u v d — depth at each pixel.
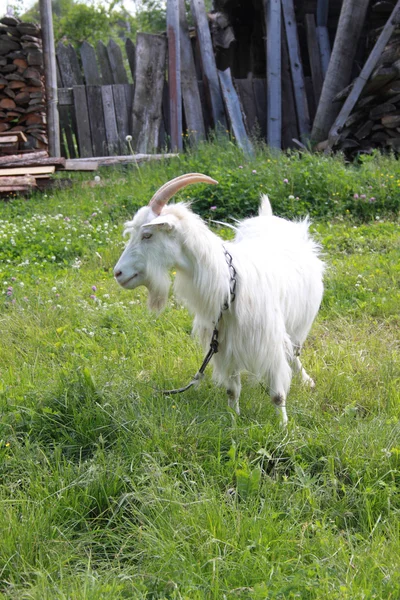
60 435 3.75
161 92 11.81
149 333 5.22
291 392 4.36
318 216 7.89
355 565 2.75
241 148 10.26
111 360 4.63
